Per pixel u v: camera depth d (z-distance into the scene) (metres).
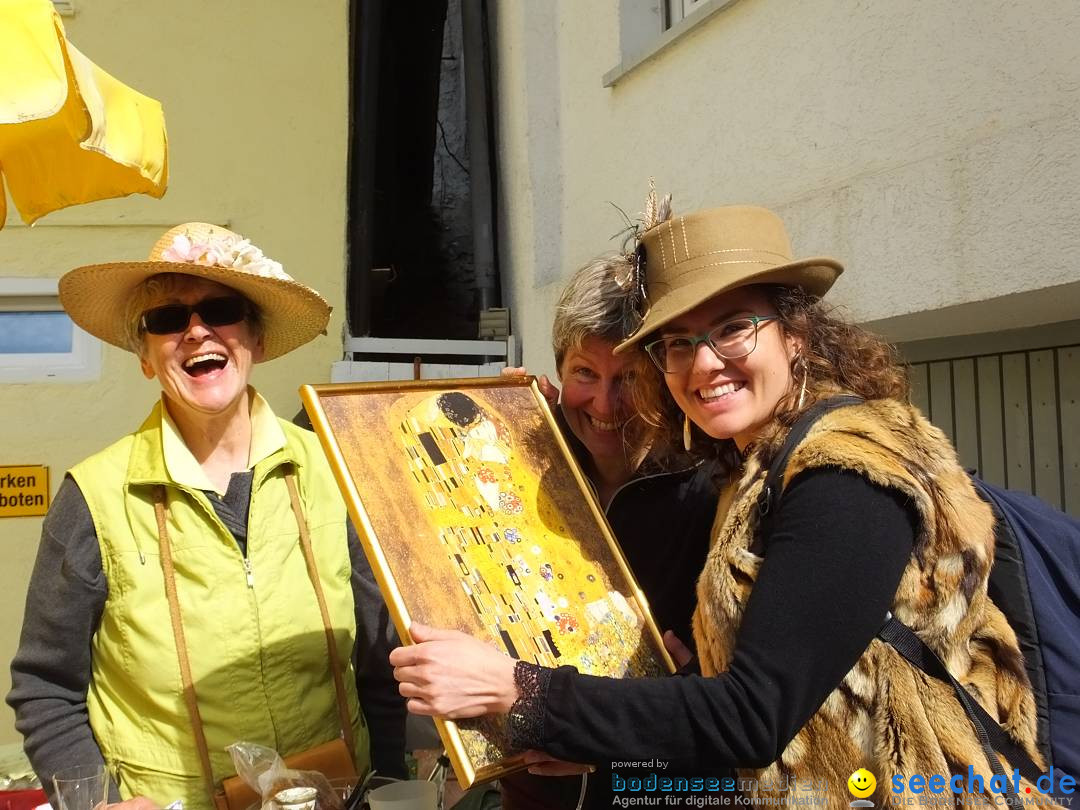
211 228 2.26
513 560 1.78
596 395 2.23
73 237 5.29
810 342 1.64
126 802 1.90
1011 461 3.29
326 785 1.98
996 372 3.37
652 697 1.43
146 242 5.39
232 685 2.09
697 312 1.64
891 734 1.38
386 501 1.68
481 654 1.51
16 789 2.64
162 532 2.10
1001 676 1.47
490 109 6.19
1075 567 1.73
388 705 2.34
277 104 5.58
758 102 3.70
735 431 1.63
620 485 2.34
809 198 3.38
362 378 5.48
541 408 2.08
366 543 1.61
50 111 2.11
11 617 5.04
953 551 1.41
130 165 2.61
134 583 2.07
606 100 4.86
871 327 3.28
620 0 4.64
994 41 2.64
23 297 5.23
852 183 3.17
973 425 3.47
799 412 1.59
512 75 5.73
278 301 2.29
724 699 1.38
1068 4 2.41
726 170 3.90
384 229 6.69
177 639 2.06
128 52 5.42
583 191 5.14
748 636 1.40
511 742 1.49
